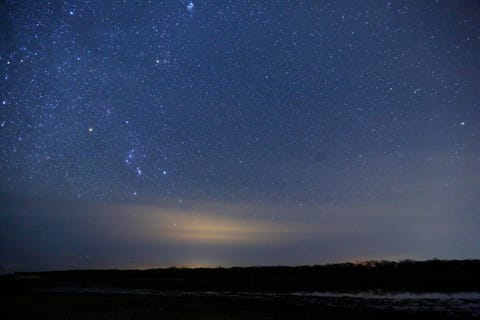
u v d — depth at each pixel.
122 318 14.78
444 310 16.67
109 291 26.05
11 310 16.53
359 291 23.06
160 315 15.46
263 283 27.56
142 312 16.19
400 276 26.72
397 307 17.58
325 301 19.75
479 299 19.03
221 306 18.50
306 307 18.14
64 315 15.18
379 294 21.78
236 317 15.25
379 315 16.20
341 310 17.28
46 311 16.20
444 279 24.38
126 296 22.55
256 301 20.08
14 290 27.20
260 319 14.95
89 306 18.12
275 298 21.16
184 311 16.78
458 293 20.88
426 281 24.23
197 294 23.47
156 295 23.11
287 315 16.08
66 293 24.83
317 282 26.69
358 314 16.42
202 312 16.52
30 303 19.11
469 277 24.47
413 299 19.62
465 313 16.03
